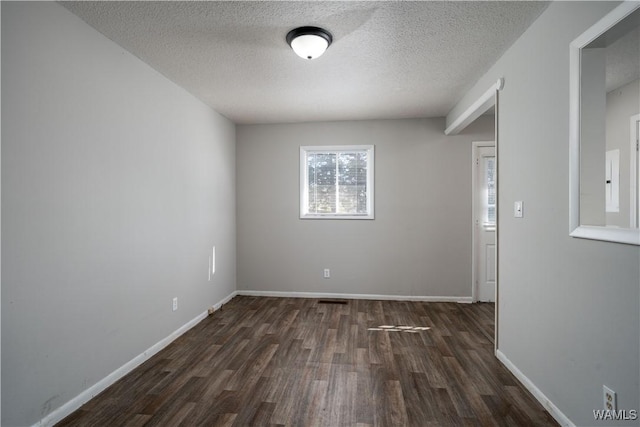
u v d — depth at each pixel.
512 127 2.47
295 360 2.69
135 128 2.62
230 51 2.55
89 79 2.16
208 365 2.61
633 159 1.55
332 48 2.51
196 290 3.61
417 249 4.48
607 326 1.54
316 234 4.66
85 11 2.01
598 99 1.66
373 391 2.22
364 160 4.63
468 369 2.53
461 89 3.40
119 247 2.43
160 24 2.17
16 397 1.71
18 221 1.71
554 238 1.94
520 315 2.35
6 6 1.64
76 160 2.06
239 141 4.73
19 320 1.71
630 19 1.41
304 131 4.66
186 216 3.40
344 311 4.01
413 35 2.33
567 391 1.83
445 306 4.21
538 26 2.11
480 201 4.41
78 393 2.06
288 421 1.91
